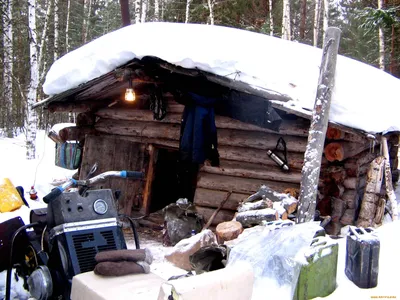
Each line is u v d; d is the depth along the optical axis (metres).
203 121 5.52
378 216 5.41
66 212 3.13
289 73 5.19
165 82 5.64
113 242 3.20
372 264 2.77
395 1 15.98
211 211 6.16
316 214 5.11
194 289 2.03
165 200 8.84
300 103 4.82
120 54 5.27
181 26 5.59
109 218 3.27
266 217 4.57
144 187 7.18
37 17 19.84
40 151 13.59
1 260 3.48
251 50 5.38
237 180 6.08
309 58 6.18
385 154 5.27
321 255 2.62
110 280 2.69
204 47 5.09
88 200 3.28
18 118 20.38
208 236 4.45
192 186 8.57
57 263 3.08
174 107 6.84
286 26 14.38
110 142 7.01
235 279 2.22
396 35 16.61
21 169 10.38
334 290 2.75
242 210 5.04
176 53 5.00
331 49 4.45
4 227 3.53
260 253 2.83
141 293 2.48
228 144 6.15
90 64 5.72
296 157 5.65
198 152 5.43
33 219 3.57
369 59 20.11
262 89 4.98
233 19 18.56
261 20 18.27
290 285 2.57
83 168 6.91
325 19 15.13
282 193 5.38
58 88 6.19
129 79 5.52
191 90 5.49
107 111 7.58
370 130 4.91
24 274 3.54
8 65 15.37
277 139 5.79
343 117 4.91
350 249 2.89
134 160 7.11
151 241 6.18
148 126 7.15
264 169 5.90
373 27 14.99
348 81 5.72
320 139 4.44
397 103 6.54
